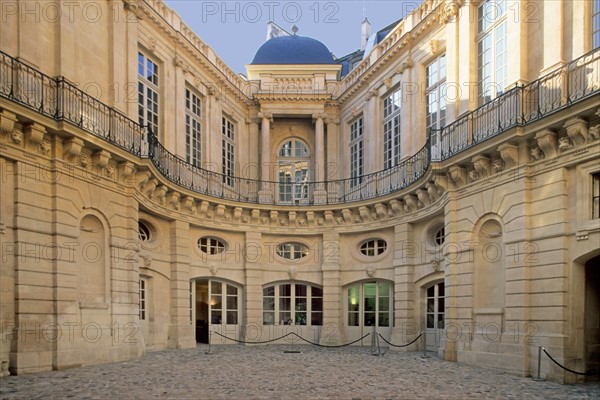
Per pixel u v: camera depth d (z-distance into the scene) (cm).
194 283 1723
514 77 1121
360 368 1097
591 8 974
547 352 935
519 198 1039
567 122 921
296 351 1502
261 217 1844
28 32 1034
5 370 921
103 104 1189
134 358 1232
